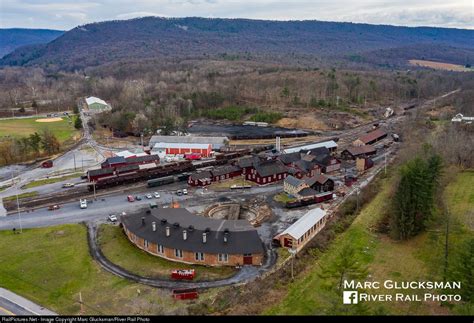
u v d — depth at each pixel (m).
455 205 99.56
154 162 144.00
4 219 100.75
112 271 75.69
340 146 170.75
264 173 123.50
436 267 74.81
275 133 193.50
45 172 140.88
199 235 79.56
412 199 84.50
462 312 58.16
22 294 68.81
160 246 79.94
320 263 77.31
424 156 111.88
